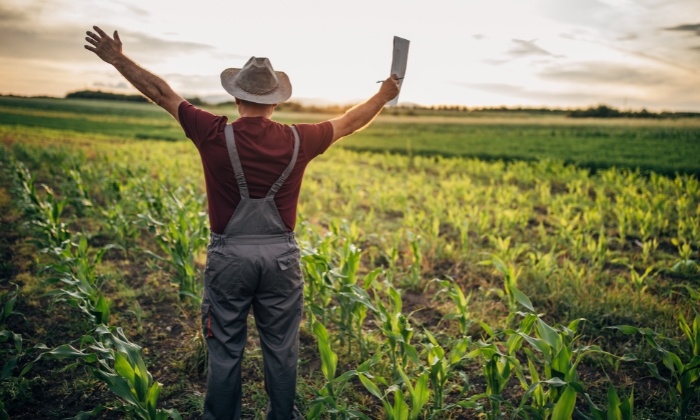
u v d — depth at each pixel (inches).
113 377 92.0
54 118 2030.0
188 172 520.1
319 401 97.3
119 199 318.7
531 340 96.0
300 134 89.7
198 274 200.4
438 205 339.9
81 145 936.3
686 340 148.2
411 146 1400.1
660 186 449.1
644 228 270.2
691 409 116.8
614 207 367.2
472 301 183.3
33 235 247.6
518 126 2308.1
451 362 109.0
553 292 183.2
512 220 283.6
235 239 87.3
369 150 1301.7
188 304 172.6
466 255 233.8
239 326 91.7
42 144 887.1
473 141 1541.6
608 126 1840.6
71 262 157.2
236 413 94.0
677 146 1111.0
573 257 247.1
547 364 94.6
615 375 134.2
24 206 243.6
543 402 100.2
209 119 86.0
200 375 129.8
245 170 84.7
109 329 105.3
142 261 222.2
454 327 159.5
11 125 1526.8
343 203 393.1
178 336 151.3
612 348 149.4
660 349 104.7
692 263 211.5
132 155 731.4
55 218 209.0
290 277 92.0
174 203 251.1
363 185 500.1
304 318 166.4
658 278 213.8
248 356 138.5
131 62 90.5
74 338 147.7
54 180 451.5
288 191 90.2
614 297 177.8
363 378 97.3
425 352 123.1
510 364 103.7
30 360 133.3
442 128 2340.1
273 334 94.0
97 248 237.0
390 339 119.8
